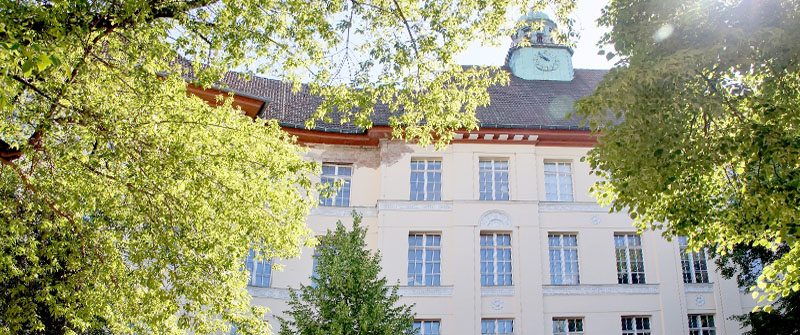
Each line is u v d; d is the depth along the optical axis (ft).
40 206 40.52
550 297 74.49
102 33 35.76
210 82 41.01
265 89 87.35
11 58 26.55
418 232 76.79
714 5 32.42
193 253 40.37
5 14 29.86
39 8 31.24
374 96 44.70
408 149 79.92
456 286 73.51
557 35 47.52
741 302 76.07
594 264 76.38
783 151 31.19
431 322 72.84
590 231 77.82
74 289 43.24
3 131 37.55
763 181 33.86
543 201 78.64
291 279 73.56
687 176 38.04
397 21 45.44
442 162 80.28
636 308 74.84
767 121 33.94
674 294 75.51
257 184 42.60
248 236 42.65
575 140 80.89
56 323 50.24
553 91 94.68
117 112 37.04
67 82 36.45
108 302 43.60
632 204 36.55
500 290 74.18
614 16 37.40
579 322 74.49
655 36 33.73
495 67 48.47
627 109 34.01
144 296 41.45
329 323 53.78
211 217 41.06
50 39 32.35
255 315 44.93
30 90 35.55
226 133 42.09
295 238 44.86
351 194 79.41
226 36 39.70
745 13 31.91
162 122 38.01
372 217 78.07
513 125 79.10
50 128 35.70
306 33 41.75
